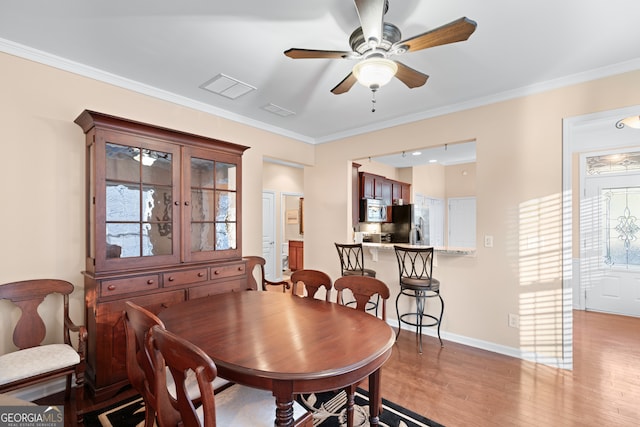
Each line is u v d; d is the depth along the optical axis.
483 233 3.12
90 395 2.22
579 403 2.18
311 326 1.66
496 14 1.84
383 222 5.81
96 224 2.20
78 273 2.43
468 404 2.17
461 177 7.18
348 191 4.32
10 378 1.70
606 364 2.77
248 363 1.23
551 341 2.76
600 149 4.36
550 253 2.76
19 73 2.19
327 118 3.71
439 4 1.75
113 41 2.13
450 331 3.34
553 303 2.75
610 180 4.32
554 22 1.91
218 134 3.43
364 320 1.77
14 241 2.17
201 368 0.95
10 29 1.98
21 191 2.20
